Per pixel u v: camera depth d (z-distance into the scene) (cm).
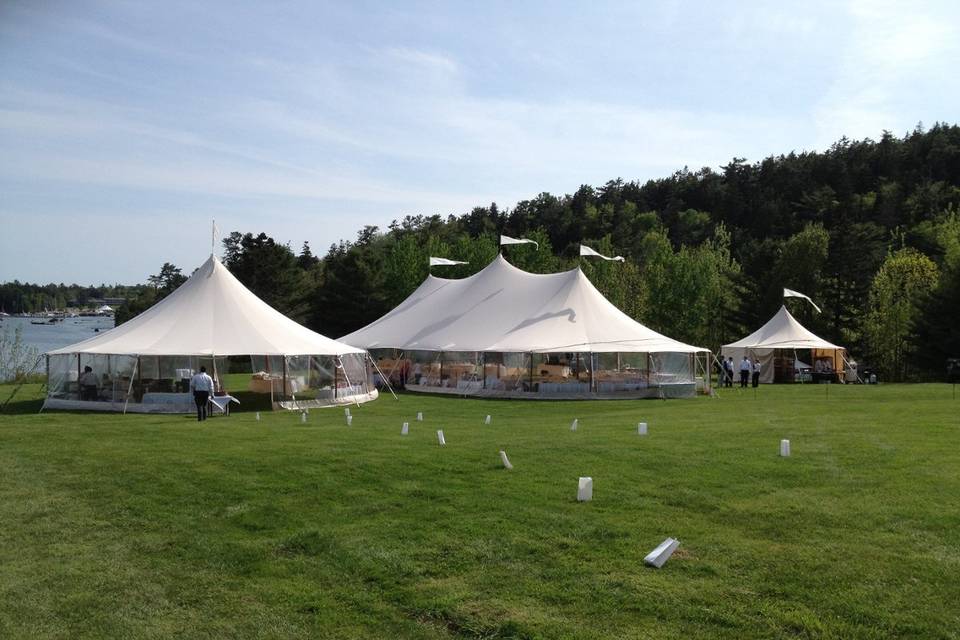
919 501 947
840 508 925
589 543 820
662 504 962
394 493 1032
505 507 954
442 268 6231
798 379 4091
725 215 10912
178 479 1125
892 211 9106
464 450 1302
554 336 2917
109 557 824
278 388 2358
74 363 2238
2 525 927
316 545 845
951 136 12188
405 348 3186
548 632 625
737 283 6303
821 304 5891
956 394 2736
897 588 684
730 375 3612
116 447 1385
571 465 1182
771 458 1225
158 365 2234
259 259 6500
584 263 6172
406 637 634
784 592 683
